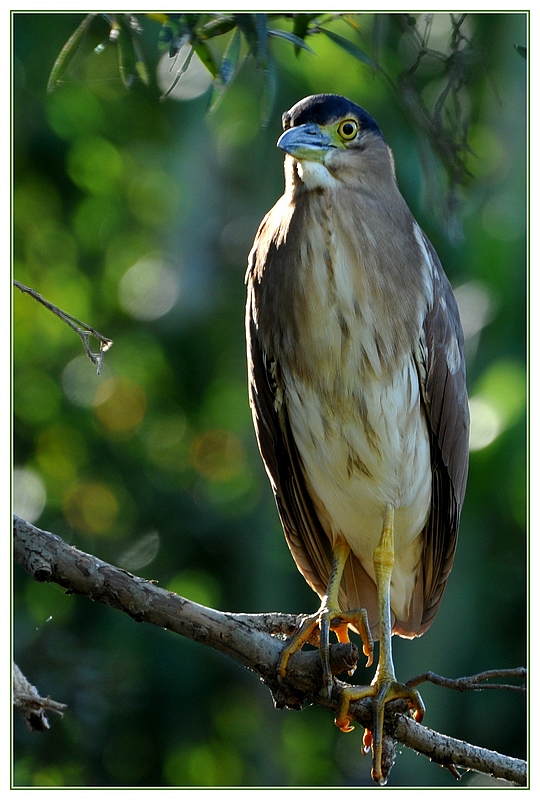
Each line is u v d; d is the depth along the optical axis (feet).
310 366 23.56
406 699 20.86
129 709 38.88
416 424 24.23
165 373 45.91
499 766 20.40
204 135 44.09
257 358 24.67
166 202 46.29
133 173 46.03
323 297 23.11
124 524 43.60
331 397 23.65
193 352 44.52
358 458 24.07
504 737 39.04
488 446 36.73
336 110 23.36
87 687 35.68
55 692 35.40
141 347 45.55
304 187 23.32
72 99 43.16
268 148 43.78
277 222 23.91
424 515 25.17
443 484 25.44
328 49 40.24
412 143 38.68
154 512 43.24
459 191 26.61
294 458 24.91
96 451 44.39
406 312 23.43
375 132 23.86
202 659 40.37
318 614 22.08
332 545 25.09
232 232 44.65
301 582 42.37
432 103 33.47
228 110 43.73
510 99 35.06
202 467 45.16
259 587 41.78
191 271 44.14
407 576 26.13
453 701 39.06
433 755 20.61
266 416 24.89
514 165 38.34
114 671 37.14
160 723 40.22
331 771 43.34
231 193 44.91
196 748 40.86
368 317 23.15
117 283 45.85
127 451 44.34
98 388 45.06
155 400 45.68
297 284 23.27
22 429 44.16
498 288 38.58
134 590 19.49
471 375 38.32
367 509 24.57
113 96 43.88
